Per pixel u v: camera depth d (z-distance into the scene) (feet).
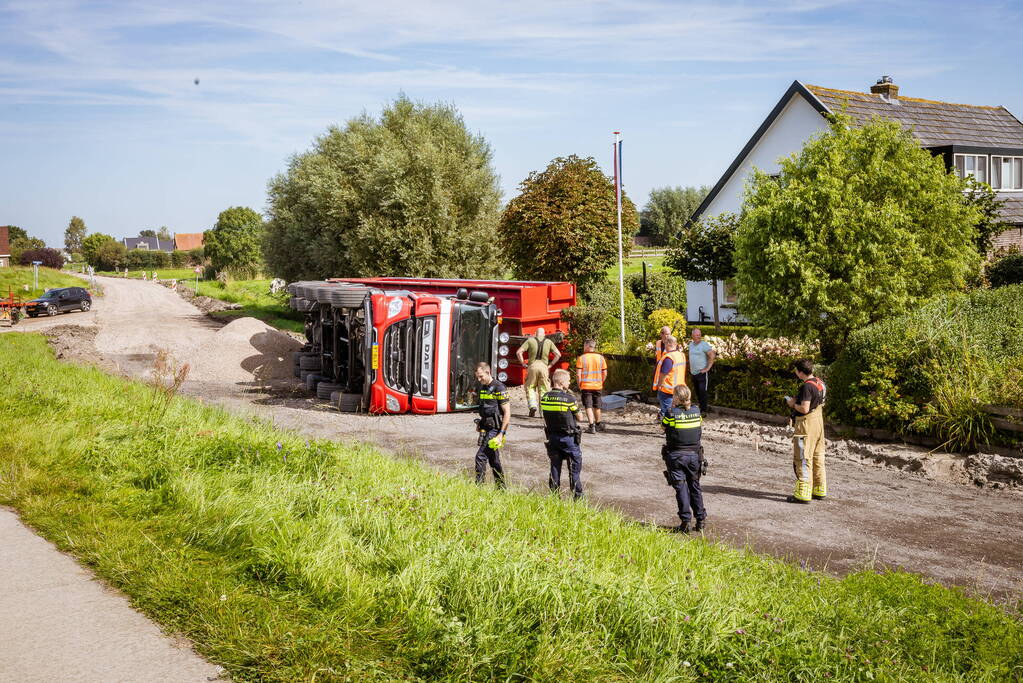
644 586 17.19
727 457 36.37
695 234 76.95
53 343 81.30
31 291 185.37
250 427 34.63
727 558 21.58
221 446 28.27
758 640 15.05
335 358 56.75
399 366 49.39
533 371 47.37
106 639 14.56
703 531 25.57
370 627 15.08
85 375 49.32
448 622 14.89
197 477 24.32
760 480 32.22
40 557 18.67
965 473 31.86
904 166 46.83
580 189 73.00
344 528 20.24
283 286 146.92
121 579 17.07
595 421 42.88
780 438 39.06
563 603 15.74
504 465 35.12
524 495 27.09
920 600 18.62
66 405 36.68
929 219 46.11
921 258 44.24
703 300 95.40
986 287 64.54
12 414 34.63
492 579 16.60
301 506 22.35
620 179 69.46
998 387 34.24
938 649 16.08
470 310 50.67
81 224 638.94
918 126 88.38
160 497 23.03
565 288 60.90
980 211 61.11
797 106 85.87
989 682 14.98
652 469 34.55
